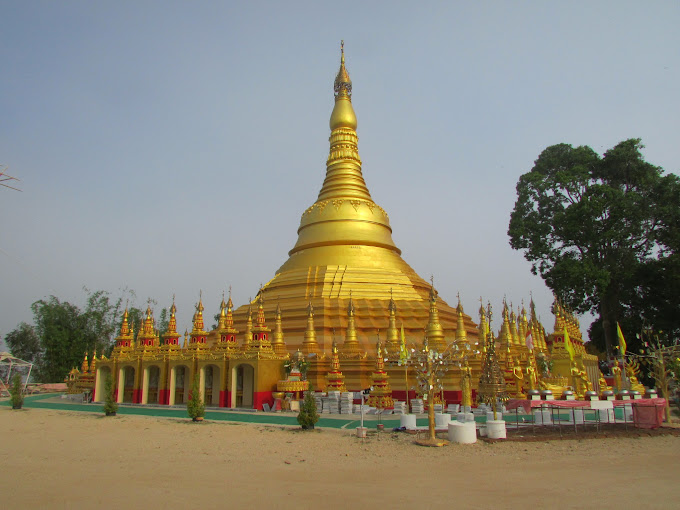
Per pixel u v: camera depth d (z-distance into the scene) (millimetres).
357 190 59938
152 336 47750
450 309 54531
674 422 29516
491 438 23250
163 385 43625
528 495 13797
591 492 14102
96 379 48938
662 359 30938
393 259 56781
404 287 52531
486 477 16000
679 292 55594
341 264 54125
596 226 54156
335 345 41906
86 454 20453
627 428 26031
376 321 48438
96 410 39906
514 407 28500
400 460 18906
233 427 28469
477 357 39500
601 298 58281
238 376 41438
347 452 20609
